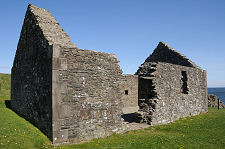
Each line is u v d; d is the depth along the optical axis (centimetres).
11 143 763
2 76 2561
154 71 1500
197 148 895
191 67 1997
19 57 1416
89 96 1023
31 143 813
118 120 1162
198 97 2088
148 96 1559
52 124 878
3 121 1062
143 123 1464
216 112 2238
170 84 1647
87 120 1003
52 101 886
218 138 1070
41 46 1017
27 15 1251
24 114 1254
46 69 952
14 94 1534
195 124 1468
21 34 1365
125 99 2605
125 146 872
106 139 1019
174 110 1669
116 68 1173
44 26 1080
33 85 1107
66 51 952
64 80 933
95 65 1063
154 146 883
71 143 929
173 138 1032
